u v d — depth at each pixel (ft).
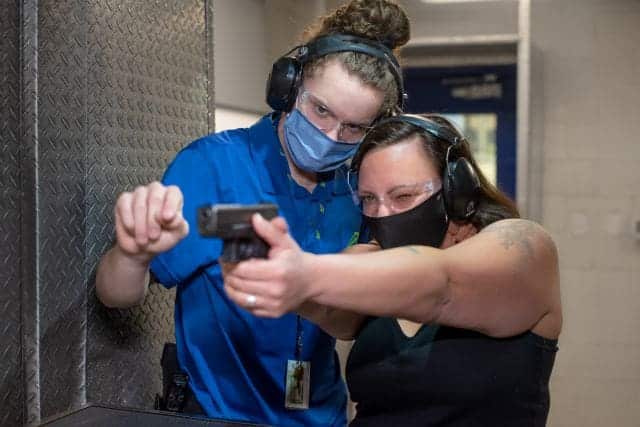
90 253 5.11
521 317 3.69
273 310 2.74
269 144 4.99
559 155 13.00
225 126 9.84
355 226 5.13
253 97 10.78
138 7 5.55
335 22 4.54
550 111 12.99
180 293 5.08
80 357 5.06
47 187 4.73
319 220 5.03
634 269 12.85
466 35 13.04
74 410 3.33
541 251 3.78
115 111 5.34
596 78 12.85
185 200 4.85
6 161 4.53
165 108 5.91
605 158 12.89
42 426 3.13
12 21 4.53
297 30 12.09
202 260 4.81
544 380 3.99
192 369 5.04
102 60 5.19
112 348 5.38
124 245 3.58
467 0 12.95
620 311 12.92
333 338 5.26
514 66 13.41
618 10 12.73
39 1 4.61
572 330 13.07
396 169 3.91
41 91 4.66
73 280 4.98
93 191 5.14
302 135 4.58
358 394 4.23
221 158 4.95
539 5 12.90
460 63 13.52
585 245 13.00
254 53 10.70
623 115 12.82
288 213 4.96
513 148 13.61
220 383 4.96
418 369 3.94
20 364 4.68
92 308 5.16
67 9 4.86
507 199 4.40
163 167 5.89
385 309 3.13
